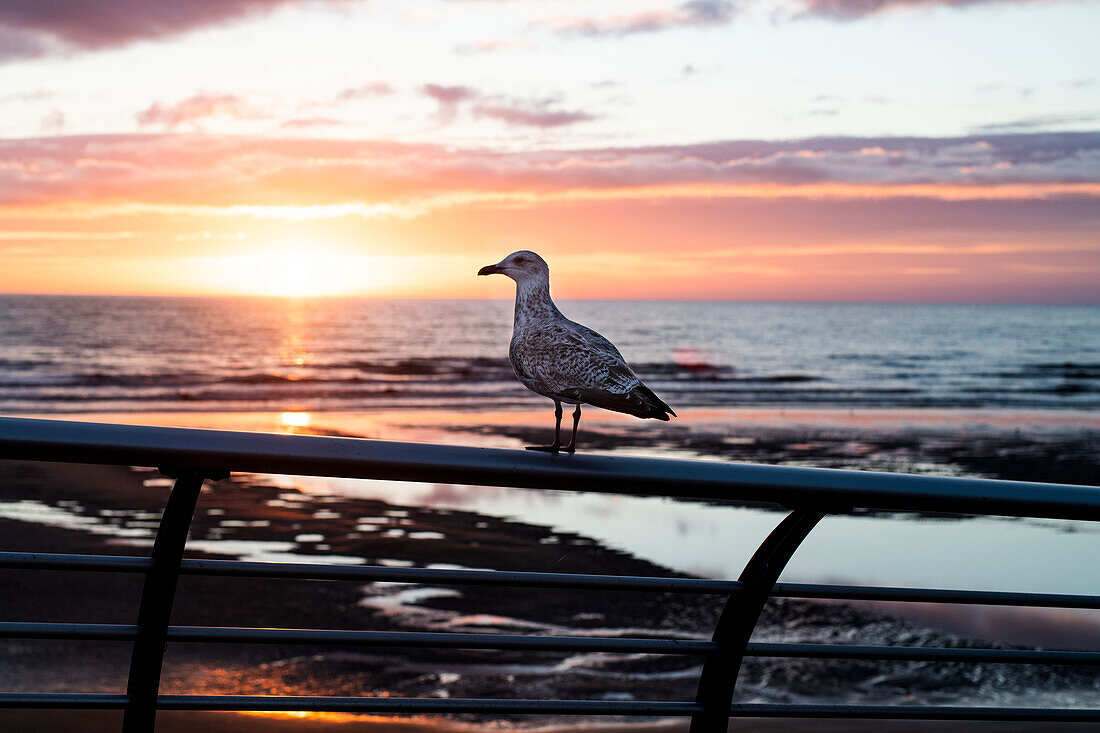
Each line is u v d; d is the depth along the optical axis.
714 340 70.62
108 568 1.79
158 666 1.86
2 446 1.71
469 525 12.87
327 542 11.77
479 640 1.93
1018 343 72.19
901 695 7.36
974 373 50.38
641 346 65.00
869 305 183.12
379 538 12.05
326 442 1.87
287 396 34.53
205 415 29.58
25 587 9.03
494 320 83.88
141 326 66.94
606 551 11.74
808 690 7.38
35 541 11.32
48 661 7.28
